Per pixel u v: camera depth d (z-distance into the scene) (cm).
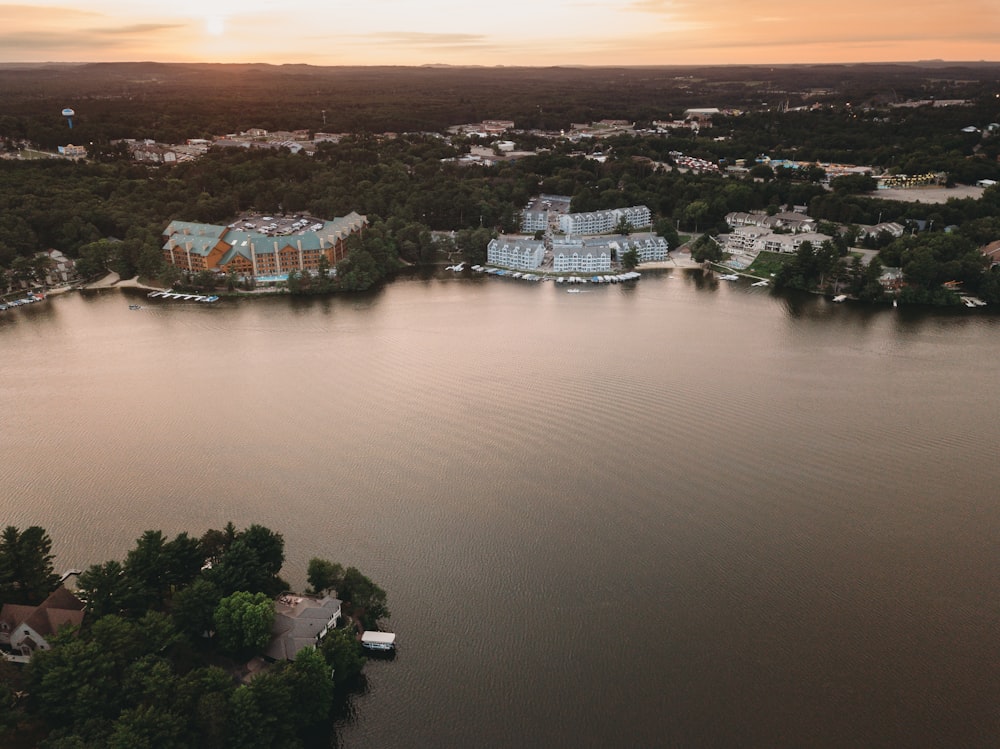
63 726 12444
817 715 14050
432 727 13862
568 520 19888
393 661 15325
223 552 16762
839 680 14850
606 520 19900
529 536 19212
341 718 14088
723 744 13450
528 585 17488
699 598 17075
